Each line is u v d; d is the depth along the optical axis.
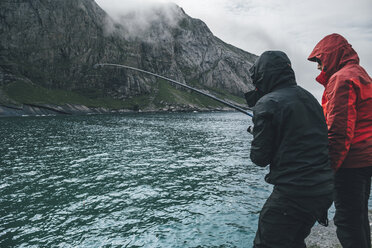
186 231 7.09
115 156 19.28
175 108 161.50
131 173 14.16
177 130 42.91
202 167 15.92
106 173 14.11
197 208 8.88
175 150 22.61
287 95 2.29
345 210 2.84
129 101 152.62
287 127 2.21
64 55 132.50
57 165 16.02
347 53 2.78
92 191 10.88
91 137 30.66
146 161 17.59
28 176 13.34
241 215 8.23
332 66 2.85
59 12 131.62
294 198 2.16
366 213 2.88
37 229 7.27
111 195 10.34
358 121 2.63
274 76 2.41
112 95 147.38
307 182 2.13
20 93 101.12
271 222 2.31
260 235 2.42
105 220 7.87
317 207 2.14
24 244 6.43
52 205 9.20
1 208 8.89
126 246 6.31
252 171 14.91
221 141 29.59
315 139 2.21
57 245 6.38
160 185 11.83
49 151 20.97
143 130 41.44
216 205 9.18
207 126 53.88
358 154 2.65
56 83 124.62
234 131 43.09
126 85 156.50
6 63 108.56
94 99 135.50
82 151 21.20
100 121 61.47
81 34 141.38
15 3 116.19
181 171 14.77
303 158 2.18
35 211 8.62
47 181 12.41
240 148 24.34
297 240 2.30
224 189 11.23
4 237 6.80
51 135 31.91
